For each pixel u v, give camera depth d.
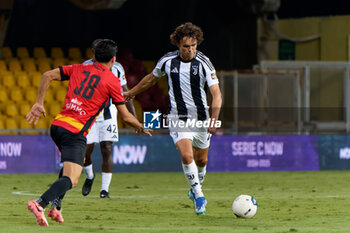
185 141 25.59
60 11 88.62
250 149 58.94
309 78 69.94
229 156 58.41
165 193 38.66
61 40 88.69
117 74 32.88
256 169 59.06
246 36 81.69
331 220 24.05
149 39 88.19
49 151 55.22
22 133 67.00
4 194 37.06
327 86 70.69
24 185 44.28
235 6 81.69
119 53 79.06
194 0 85.12
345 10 82.56
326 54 79.12
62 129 20.81
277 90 65.00
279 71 64.88
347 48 78.19
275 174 56.00
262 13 80.06
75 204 30.56
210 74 25.52
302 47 80.19
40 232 19.92
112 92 21.25
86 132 21.11
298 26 80.19
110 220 23.98
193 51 25.33
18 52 80.69
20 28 87.62
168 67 25.81
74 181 20.75
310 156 60.16
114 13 88.69
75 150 20.88
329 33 78.94
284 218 24.81
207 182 47.97
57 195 20.30
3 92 70.69
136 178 51.44
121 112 21.62
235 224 22.73
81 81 21.09
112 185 44.97
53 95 69.50
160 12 87.50
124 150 56.50
